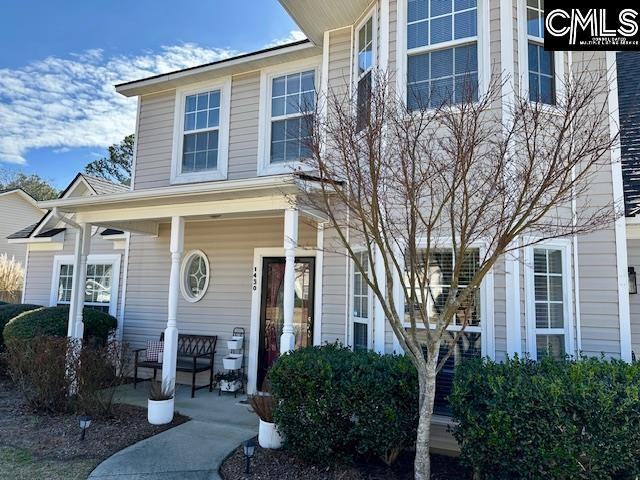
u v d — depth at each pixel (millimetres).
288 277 5531
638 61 7578
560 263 5000
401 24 5680
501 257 4883
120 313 8977
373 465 4434
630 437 3361
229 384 7277
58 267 10297
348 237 6254
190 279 8445
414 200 3639
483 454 3688
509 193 3771
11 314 9281
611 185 4984
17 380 6484
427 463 3572
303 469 4328
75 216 7348
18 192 23656
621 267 4867
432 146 4508
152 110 9078
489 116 4953
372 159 3480
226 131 8203
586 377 3676
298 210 5438
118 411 6160
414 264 3660
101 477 4160
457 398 3885
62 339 6488
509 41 5125
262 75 8031
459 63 5344
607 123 5078
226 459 4617
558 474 3402
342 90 6762
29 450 4824
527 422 3520
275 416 4539
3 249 22797
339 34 6961
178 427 5602
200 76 8445
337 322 6324
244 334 7762
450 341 4992
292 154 7609
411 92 5469
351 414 4211
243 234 8039
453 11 5469
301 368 4410
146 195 6184
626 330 4777
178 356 7715
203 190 5773
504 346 4793
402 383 4266
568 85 4098
